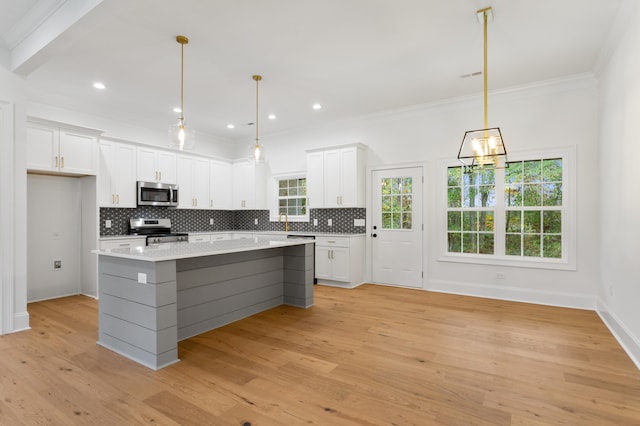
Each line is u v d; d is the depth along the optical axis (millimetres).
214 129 6477
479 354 2783
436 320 3680
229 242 3889
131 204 5293
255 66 3760
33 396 2139
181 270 3152
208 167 6602
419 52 3463
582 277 4090
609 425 1853
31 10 2787
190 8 2689
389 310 4070
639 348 2547
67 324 3562
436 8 2721
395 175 5422
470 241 4883
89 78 4059
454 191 5008
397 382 2324
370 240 5672
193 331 3240
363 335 3227
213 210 7137
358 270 5559
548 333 3266
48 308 4176
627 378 2371
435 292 5000
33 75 3963
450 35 3133
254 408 2014
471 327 3445
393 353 2809
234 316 3670
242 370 2508
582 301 4086
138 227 5535
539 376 2404
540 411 1979
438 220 5055
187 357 2740
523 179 4504
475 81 4227
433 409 2002
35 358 2709
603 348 2896
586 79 4016
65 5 2596
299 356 2754
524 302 4402
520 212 4535
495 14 2799
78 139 4531
